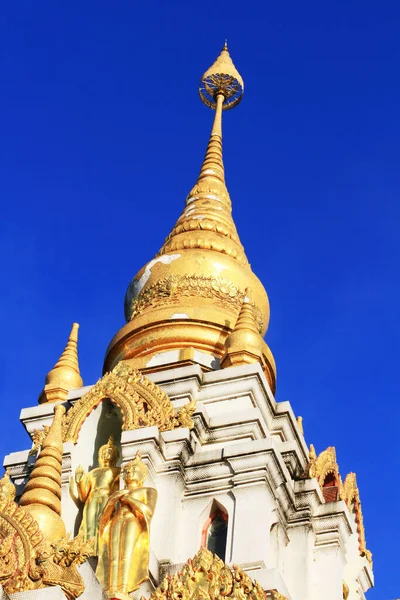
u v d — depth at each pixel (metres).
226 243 39.97
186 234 40.22
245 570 28.19
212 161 44.81
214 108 48.44
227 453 30.91
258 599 24.61
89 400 32.59
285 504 31.36
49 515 24.70
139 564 27.34
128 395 32.28
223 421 32.56
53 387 35.91
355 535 35.59
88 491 30.89
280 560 30.56
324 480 34.31
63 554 22.97
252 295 38.97
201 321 36.69
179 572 25.41
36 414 34.91
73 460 31.62
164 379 33.97
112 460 31.64
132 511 28.05
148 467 30.52
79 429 32.25
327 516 32.06
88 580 23.59
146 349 36.84
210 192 42.91
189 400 33.53
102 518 28.11
